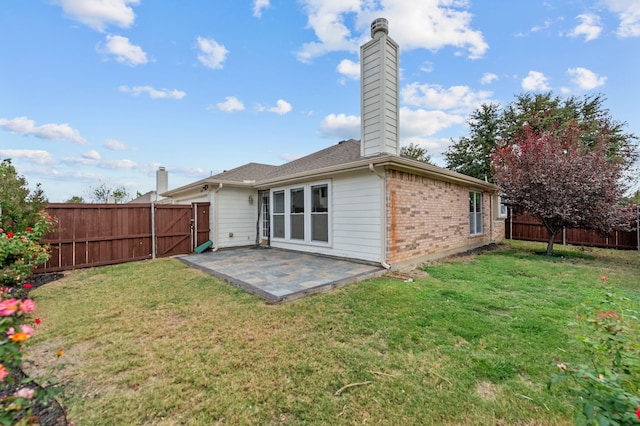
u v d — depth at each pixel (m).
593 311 1.94
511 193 9.42
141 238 8.73
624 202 10.27
